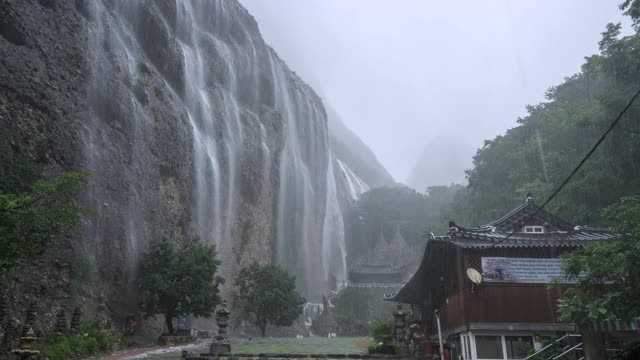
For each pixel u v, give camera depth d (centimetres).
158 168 4419
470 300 1912
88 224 3284
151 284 3284
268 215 7094
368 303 8469
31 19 3269
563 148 5225
